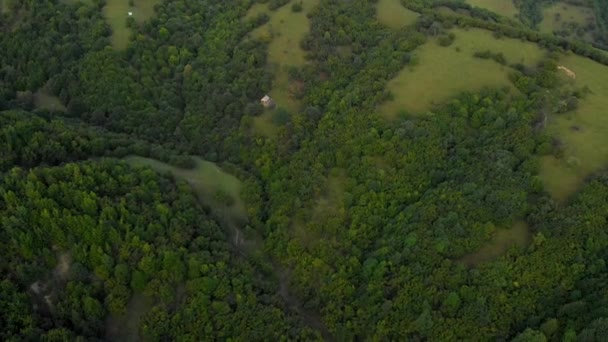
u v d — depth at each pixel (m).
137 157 127.69
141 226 104.38
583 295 90.62
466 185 108.75
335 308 104.12
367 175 118.56
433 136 119.81
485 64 135.25
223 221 118.94
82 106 143.75
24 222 98.12
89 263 99.94
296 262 112.44
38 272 96.88
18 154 112.69
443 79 132.88
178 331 96.25
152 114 143.12
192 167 130.62
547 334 87.75
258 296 103.75
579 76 131.12
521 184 106.38
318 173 123.00
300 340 98.62
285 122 136.62
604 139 114.19
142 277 99.94
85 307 95.06
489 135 118.50
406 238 105.44
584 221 97.25
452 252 101.56
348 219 115.00
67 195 102.81
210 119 143.38
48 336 89.06
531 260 96.25
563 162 110.62
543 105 122.88
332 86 141.88
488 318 93.06
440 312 95.81
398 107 129.12
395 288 101.50
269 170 128.25
